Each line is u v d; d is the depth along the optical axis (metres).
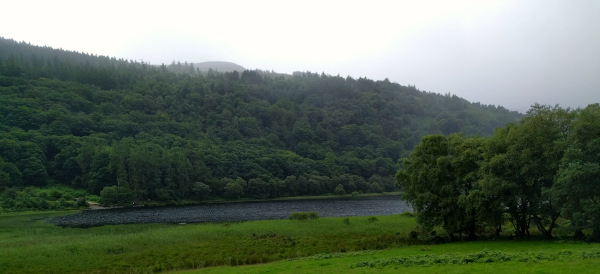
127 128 161.38
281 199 136.12
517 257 22.45
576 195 28.34
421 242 38.25
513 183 32.47
